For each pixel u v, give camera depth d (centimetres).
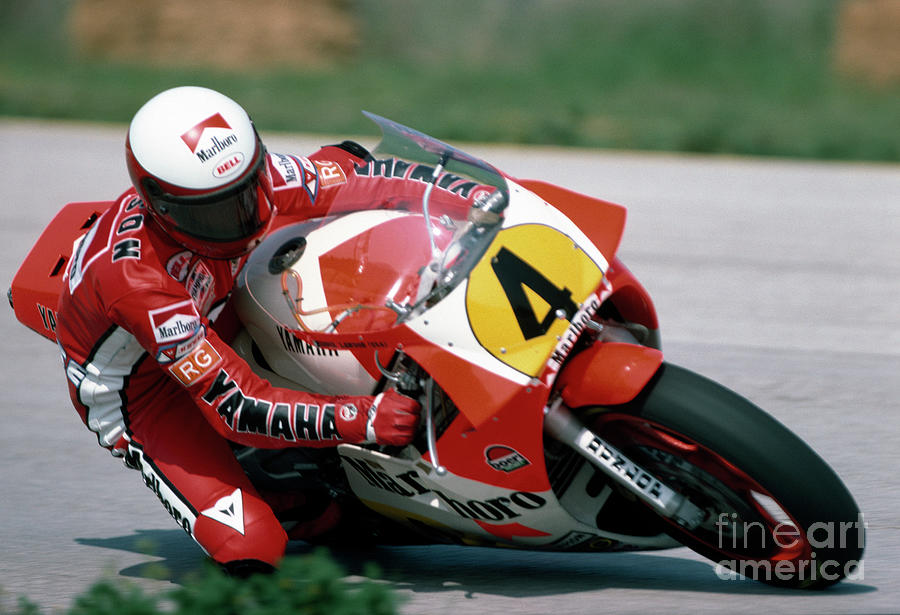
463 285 1196
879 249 3406
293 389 1320
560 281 1205
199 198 1201
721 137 5616
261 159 1246
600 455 1201
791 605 1247
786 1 9219
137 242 1262
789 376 2233
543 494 1213
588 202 1335
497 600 1309
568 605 1282
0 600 1356
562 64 8206
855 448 1838
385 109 6384
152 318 1239
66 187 4403
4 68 8331
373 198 1331
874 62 7412
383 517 1406
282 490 1413
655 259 3275
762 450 1175
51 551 1543
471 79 7600
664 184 4506
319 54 8612
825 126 5897
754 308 2758
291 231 1366
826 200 4197
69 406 2197
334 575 1071
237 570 1298
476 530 1305
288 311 1282
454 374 1166
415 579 1398
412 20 9675
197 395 1266
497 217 1256
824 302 2808
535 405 1161
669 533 1285
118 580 1434
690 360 2344
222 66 8450
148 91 7212
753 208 4038
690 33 8838
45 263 1528
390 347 1202
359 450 1276
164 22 8588
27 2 10588
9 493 1770
